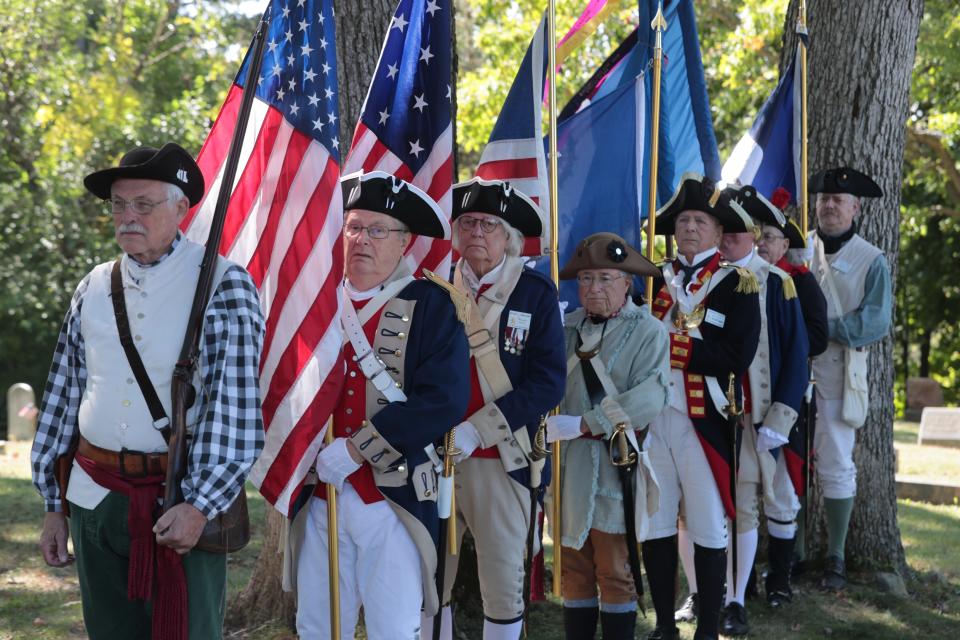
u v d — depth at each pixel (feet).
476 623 18.89
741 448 18.78
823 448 22.33
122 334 10.99
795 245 20.72
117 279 11.23
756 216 18.72
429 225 12.79
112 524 10.98
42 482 11.53
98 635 11.49
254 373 11.14
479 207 14.33
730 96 62.90
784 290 18.80
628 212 18.49
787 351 18.72
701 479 17.13
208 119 76.95
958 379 96.37
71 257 76.23
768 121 22.29
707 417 17.20
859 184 22.15
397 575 12.21
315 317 12.43
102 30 75.82
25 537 24.20
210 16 79.46
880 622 20.25
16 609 19.19
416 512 12.27
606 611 15.75
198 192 11.47
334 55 12.91
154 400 10.93
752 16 56.03
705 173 20.65
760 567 23.00
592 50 62.64
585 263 15.66
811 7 24.27
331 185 12.61
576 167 18.74
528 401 13.85
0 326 75.31
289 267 12.66
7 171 75.31
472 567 19.29
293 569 12.71
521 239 14.80
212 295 11.10
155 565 10.82
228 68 80.89
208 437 10.78
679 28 20.51
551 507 16.14
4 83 70.44
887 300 21.93
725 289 17.48
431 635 14.15
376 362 12.39
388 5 18.37
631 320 15.83
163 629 10.75
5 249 73.67
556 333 14.38
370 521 12.21
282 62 13.15
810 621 20.04
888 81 23.79
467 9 74.28
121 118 71.00
